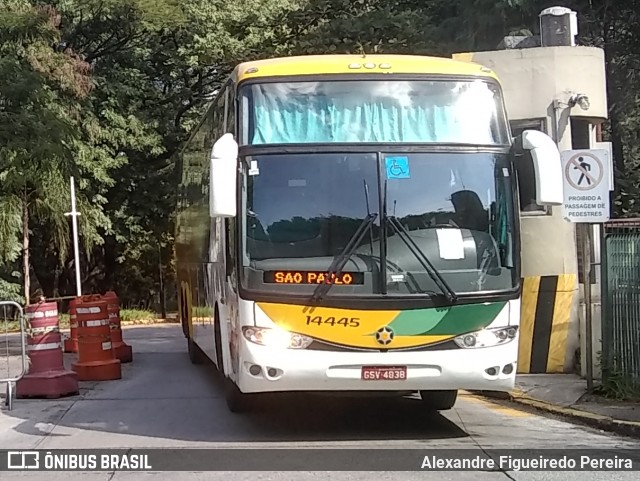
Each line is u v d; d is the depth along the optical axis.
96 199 30.23
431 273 8.21
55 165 21.56
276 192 8.34
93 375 13.61
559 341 12.58
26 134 20.45
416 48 19.75
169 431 9.39
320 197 8.31
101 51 32.50
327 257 8.17
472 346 8.20
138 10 30.19
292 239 8.23
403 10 21.64
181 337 22.89
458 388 8.29
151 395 12.02
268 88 8.69
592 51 13.12
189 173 15.65
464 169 8.52
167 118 33.00
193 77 34.41
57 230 27.41
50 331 12.04
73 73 25.95
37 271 34.50
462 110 8.76
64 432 9.48
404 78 8.79
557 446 8.45
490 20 19.25
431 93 8.77
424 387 8.23
